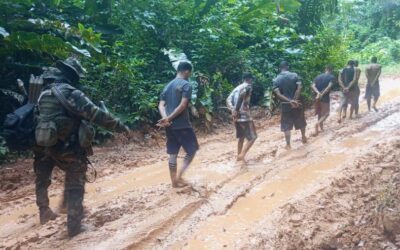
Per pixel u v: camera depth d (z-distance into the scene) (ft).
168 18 38.81
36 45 25.63
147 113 33.09
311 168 23.22
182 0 40.40
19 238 15.01
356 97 38.09
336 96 50.01
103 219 16.28
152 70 37.09
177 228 15.87
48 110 14.10
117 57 33.40
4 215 17.74
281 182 21.09
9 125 14.56
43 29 28.71
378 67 40.50
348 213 17.03
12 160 25.35
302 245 14.35
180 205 17.70
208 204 18.24
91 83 31.24
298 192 19.47
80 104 14.08
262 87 43.80
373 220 16.26
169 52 36.01
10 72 29.78
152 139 31.53
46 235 14.83
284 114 28.07
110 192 20.10
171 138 19.93
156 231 15.38
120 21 36.65
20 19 27.32
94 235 14.85
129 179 22.33
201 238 15.03
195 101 33.47
